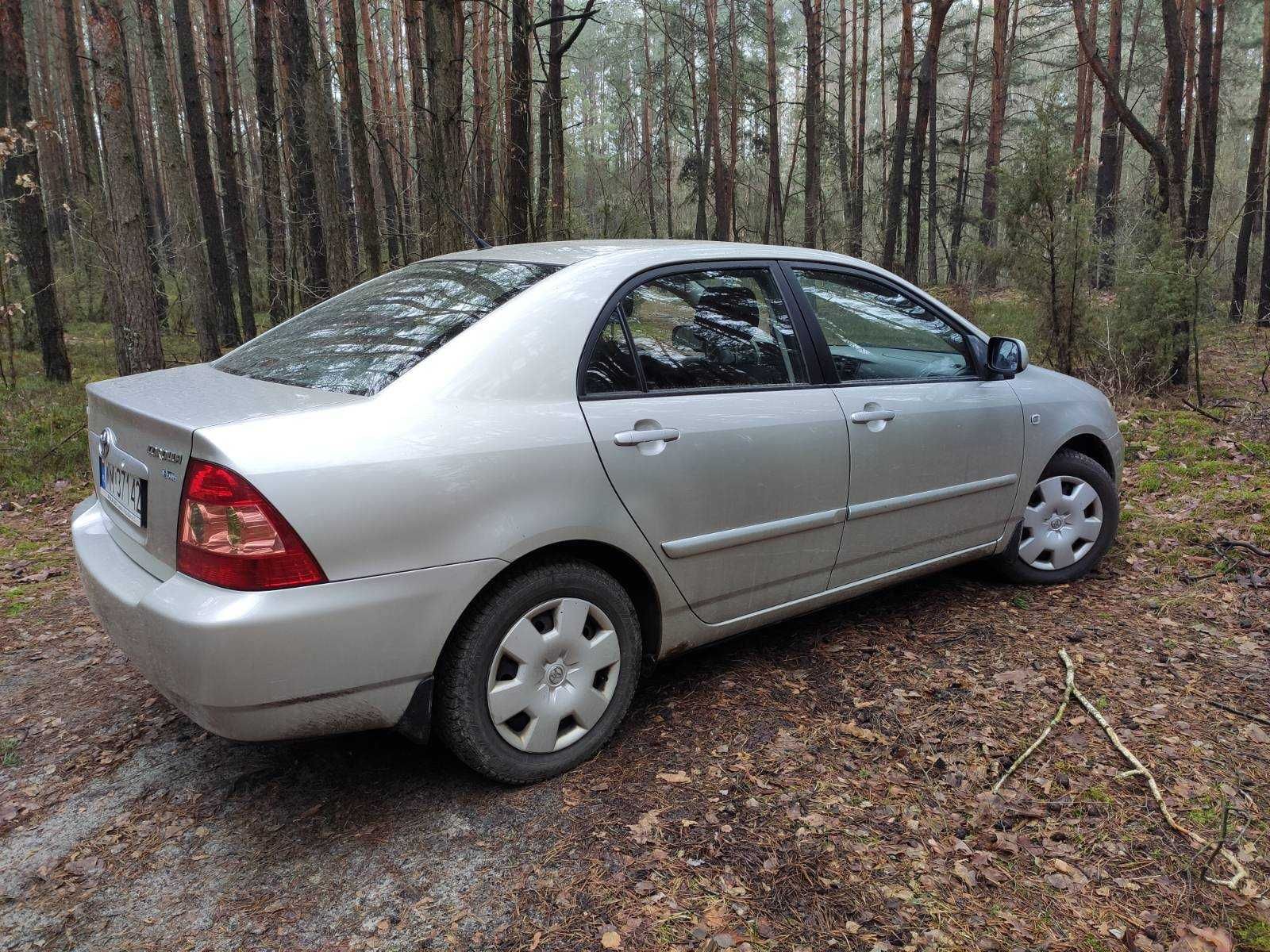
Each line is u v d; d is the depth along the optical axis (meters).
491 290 2.84
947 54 32.47
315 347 2.85
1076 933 2.10
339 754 2.93
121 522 2.67
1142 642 3.65
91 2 7.28
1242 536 4.82
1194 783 2.67
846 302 3.49
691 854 2.38
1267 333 13.50
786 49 40.38
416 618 2.33
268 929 2.16
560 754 2.72
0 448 7.23
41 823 2.62
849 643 3.67
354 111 13.16
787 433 3.10
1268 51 14.37
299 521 2.16
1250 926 2.13
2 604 4.39
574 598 2.67
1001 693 3.24
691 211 39.34
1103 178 22.00
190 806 2.68
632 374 2.81
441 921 2.16
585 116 41.53
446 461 2.36
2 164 10.77
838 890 2.25
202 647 2.12
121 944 2.12
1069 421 4.17
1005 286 21.19
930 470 3.59
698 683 3.34
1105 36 33.66
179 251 14.62
